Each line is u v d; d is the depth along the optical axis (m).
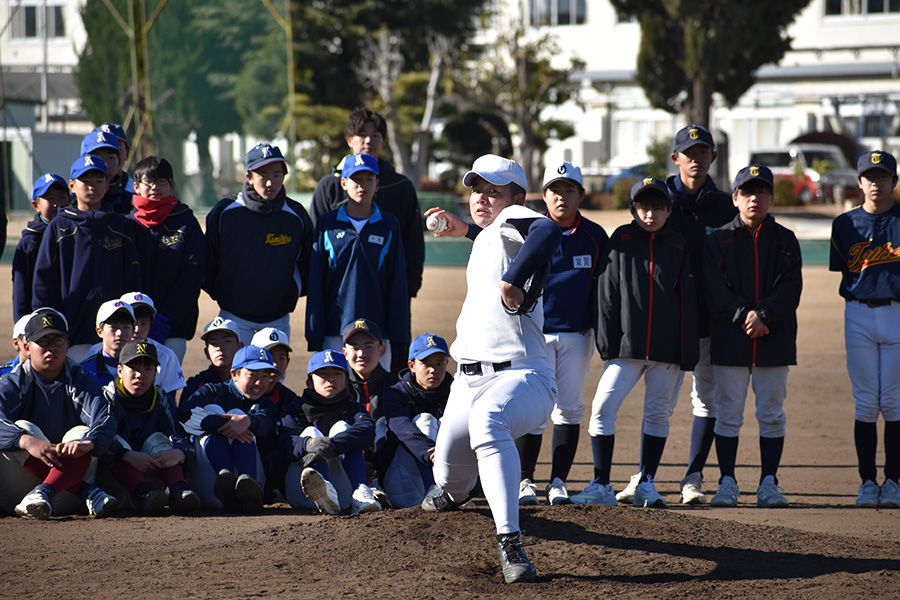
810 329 44.91
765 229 19.27
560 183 18.36
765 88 135.88
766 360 19.08
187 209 20.95
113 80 72.25
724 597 12.20
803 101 132.88
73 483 17.25
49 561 13.94
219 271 21.20
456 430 13.37
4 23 85.88
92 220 19.83
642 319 18.38
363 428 18.09
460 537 14.20
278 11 75.88
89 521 16.88
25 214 78.81
